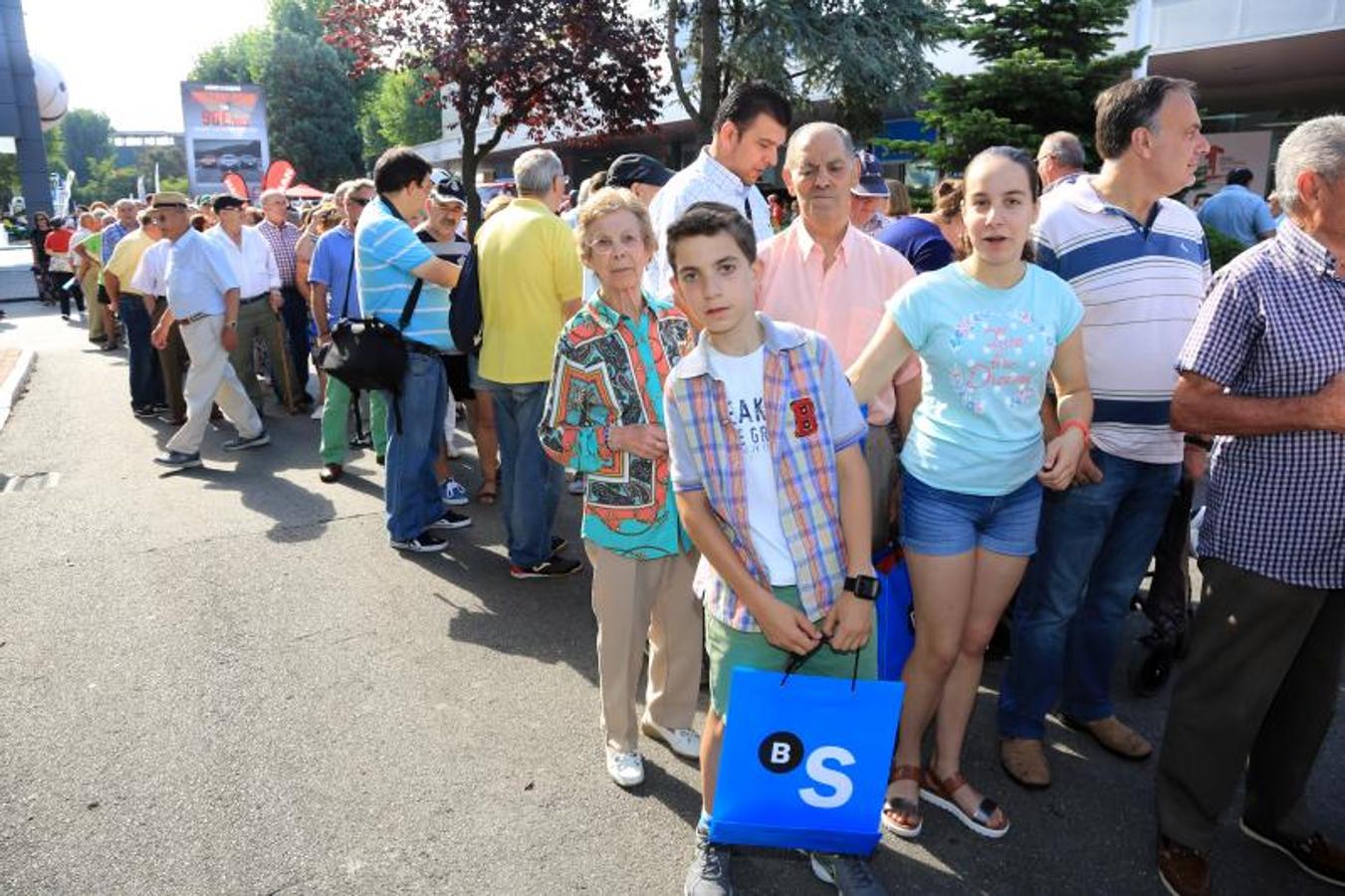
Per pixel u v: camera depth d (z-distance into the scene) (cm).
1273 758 269
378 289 477
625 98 1173
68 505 592
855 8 1243
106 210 1412
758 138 336
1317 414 219
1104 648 321
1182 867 259
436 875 264
